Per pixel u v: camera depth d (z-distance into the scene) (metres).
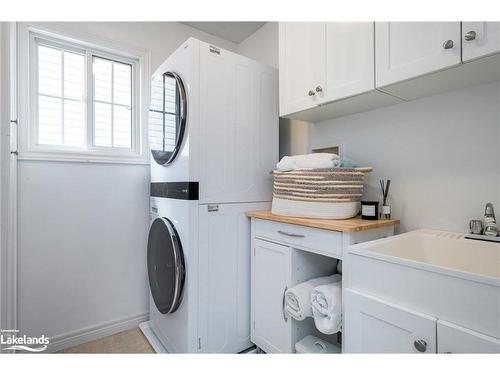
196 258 1.43
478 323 0.69
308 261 1.43
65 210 1.74
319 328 1.16
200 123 1.45
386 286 0.88
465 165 1.21
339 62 1.33
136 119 2.05
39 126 1.71
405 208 1.41
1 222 1.00
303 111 1.57
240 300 1.62
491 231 1.08
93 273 1.84
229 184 1.57
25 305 1.60
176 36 2.22
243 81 1.65
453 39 0.95
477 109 1.17
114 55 1.97
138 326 2.00
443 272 0.75
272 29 2.25
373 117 1.54
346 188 1.32
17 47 1.59
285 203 1.44
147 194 2.07
